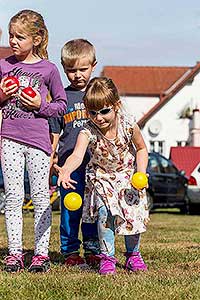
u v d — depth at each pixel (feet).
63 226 18.90
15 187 17.40
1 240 27.86
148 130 131.95
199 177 59.62
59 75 18.02
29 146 17.38
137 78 151.12
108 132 17.07
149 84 149.59
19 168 17.39
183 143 131.34
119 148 17.17
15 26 17.43
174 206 62.59
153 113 132.26
